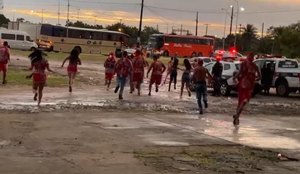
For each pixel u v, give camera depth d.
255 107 20.72
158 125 13.69
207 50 83.75
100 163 8.76
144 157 9.44
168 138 11.66
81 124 13.25
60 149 9.82
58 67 41.16
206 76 17.39
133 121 14.27
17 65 39.47
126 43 78.19
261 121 15.93
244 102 14.55
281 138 12.55
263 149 10.91
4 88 22.44
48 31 74.56
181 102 20.78
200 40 83.56
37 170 8.05
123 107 17.78
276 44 101.81
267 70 27.66
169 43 82.56
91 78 32.41
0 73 30.67
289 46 95.88
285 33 97.69
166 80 34.44
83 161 8.85
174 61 27.50
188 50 83.19
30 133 11.50
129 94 23.23
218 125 14.34
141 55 23.34
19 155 9.13
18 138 10.81
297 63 27.78
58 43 74.62
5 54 24.16
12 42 70.25
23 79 26.97
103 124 13.42
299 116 18.00
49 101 18.34
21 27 82.44
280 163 9.57
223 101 22.62
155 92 25.34
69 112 15.65
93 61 56.88
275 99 25.62
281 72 27.42
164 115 16.12
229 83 25.67
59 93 21.69
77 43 75.44
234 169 8.84
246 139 12.09
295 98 26.92
